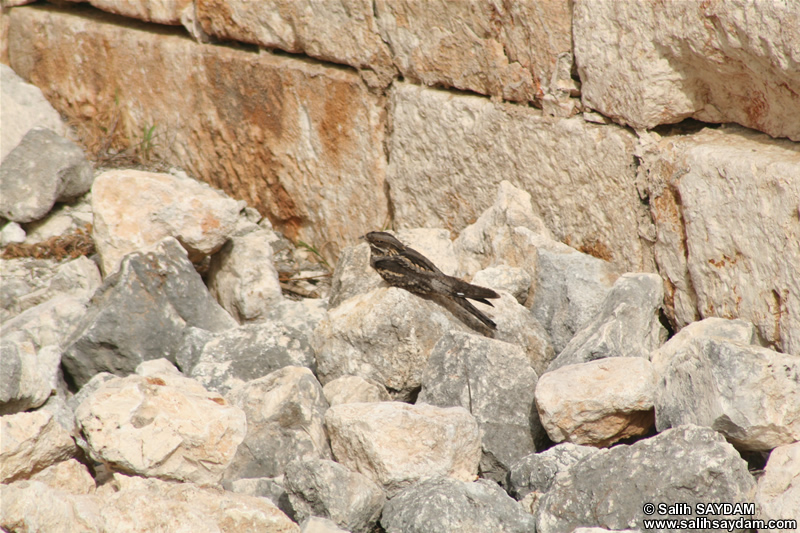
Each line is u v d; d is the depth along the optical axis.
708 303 8.11
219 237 10.50
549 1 8.82
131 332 9.01
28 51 15.82
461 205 10.62
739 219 7.54
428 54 10.34
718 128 8.34
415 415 6.57
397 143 11.08
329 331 8.26
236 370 8.60
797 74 6.71
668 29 7.74
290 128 12.31
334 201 12.20
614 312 7.96
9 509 5.33
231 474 7.12
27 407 7.91
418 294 8.61
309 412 7.21
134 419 6.10
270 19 12.07
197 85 13.37
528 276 9.13
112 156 14.25
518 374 7.40
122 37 14.27
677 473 5.66
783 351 7.37
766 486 5.56
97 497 5.69
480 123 9.98
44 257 11.84
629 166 8.54
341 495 6.09
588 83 8.79
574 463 6.34
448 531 5.84
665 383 6.68
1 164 12.30
